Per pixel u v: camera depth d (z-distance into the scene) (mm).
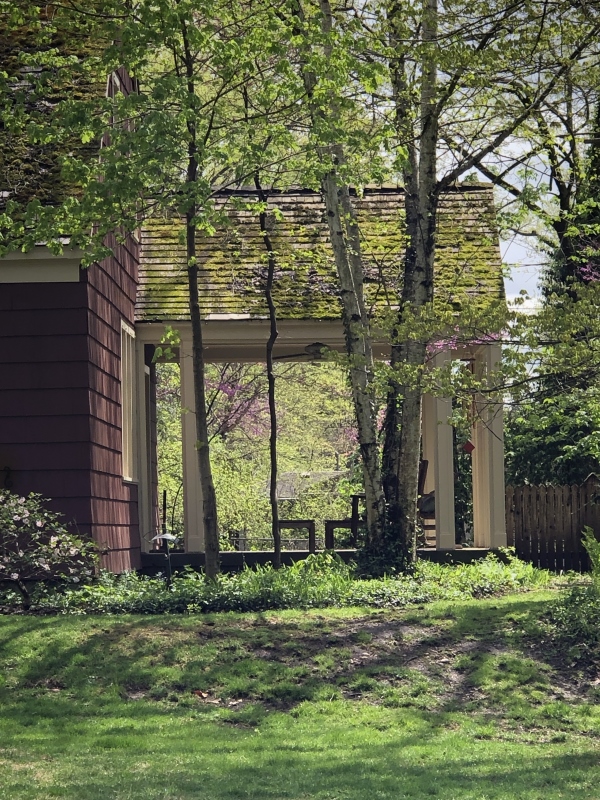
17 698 8625
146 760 6762
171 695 8930
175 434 32688
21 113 11289
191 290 12586
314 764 6766
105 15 11367
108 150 10680
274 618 11133
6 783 5918
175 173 14156
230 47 11094
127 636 10094
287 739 7672
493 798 5805
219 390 28469
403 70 14258
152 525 18547
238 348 19500
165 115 10562
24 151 13023
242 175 11867
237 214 18688
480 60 12602
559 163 18016
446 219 18719
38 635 10023
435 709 8734
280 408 33531
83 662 9453
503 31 12961
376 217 18406
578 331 11086
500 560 16609
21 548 12508
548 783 6312
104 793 5672
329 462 37031
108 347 14203
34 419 12711
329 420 34250
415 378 11602
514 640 10336
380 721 8328
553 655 9992
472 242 18250
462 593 13188
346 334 14469
